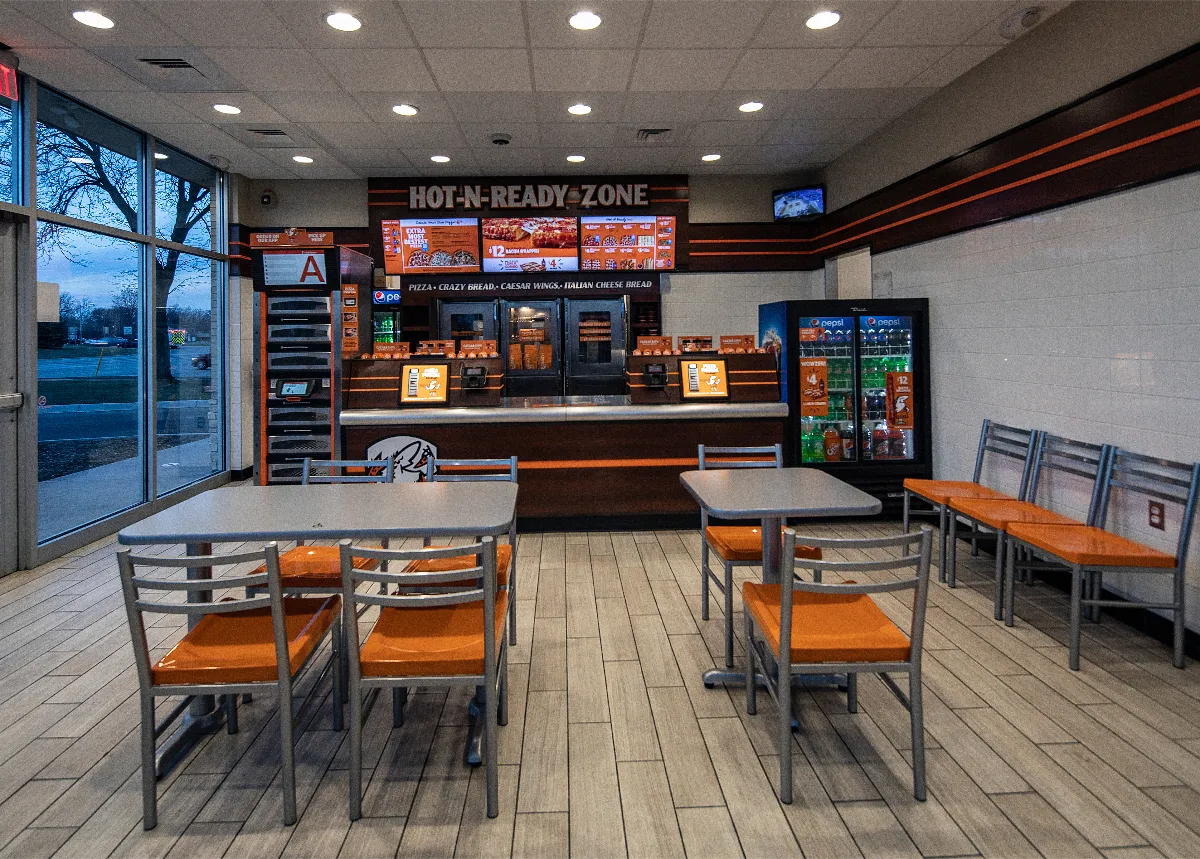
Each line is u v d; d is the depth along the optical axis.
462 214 7.72
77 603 3.99
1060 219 4.09
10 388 4.52
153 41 4.27
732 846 1.99
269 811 2.17
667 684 2.97
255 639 2.24
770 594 2.60
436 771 2.38
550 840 2.02
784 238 8.01
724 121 6.02
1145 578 3.51
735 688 2.94
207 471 7.70
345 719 2.73
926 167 5.56
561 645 3.36
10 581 4.38
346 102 5.39
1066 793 2.21
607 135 6.35
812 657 2.14
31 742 2.58
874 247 6.48
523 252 7.77
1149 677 3.00
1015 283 4.53
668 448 5.27
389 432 5.13
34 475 4.62
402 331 7.71
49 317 4.79
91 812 2.17
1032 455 4.15
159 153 6.49
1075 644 3.06
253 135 6.17
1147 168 3.43
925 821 2.09
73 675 3.11
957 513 4.23
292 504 2.65
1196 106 3.16
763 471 3.33
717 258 7.99
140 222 6.03
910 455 5.84
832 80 5.09
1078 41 3.88
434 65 4.70
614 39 4.34
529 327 7.62
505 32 4.22
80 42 4.26
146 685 2.05
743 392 5.34
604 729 2.62
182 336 7.46
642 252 7.88
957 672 3.05
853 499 2.66
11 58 4.28
